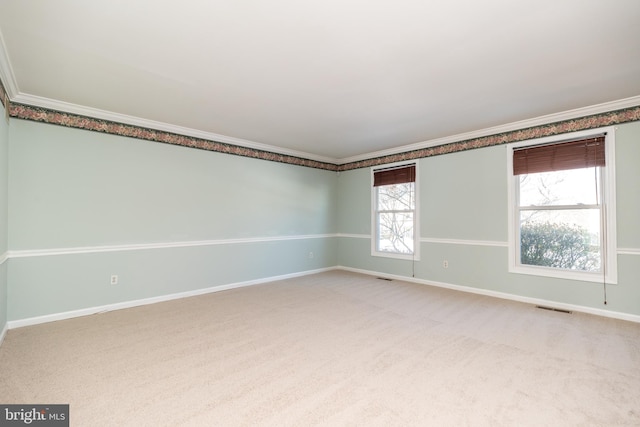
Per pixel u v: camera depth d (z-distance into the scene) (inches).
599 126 137.2
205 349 103.0
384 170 225.3
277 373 87.6
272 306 151.9
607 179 135.6
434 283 195.9
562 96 125.1
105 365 91.4
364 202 238.8
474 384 82.0
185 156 172.4
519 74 106.0
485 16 75.5
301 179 231.8
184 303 157.6
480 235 175.6
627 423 66.2
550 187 154.1
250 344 107.1
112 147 147.6
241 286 195.2
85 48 90.0
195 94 123.6
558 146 149.4
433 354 99.8
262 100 129.5
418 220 204.2
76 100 130.0
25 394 76.4
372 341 110.0
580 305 143.0
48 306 129.7
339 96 125.5
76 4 71.0
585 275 141.6
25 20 76.6
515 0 69.9
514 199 163.6
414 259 206.4
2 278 110.1
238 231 195.6
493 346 105.7
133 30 81.5
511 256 163.8
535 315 137.9
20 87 116.7
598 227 140.2
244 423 66.5
